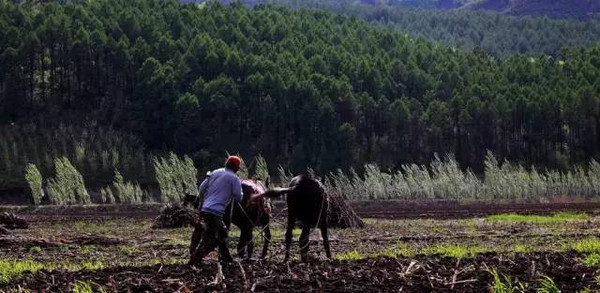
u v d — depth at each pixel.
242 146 124.56
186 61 139.75
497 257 22.30
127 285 17.14
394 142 129.25
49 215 64.19
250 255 23.22
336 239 34.56
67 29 138.50
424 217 59.69
